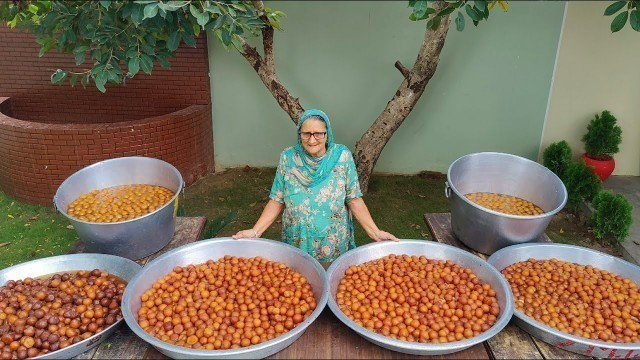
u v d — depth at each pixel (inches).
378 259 103.0
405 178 235.9
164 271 96.8
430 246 103.8
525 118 227.6
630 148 230.4
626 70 216.2
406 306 88.6
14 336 81.2
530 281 97.8
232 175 234.8
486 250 110.5
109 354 79.6
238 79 224.2
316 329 84.5
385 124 198.2
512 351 81.0
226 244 103.7
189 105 224.1
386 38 213.8
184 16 108.5
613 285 97.4
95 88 222.4
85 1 105.0
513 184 130.0
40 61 217.9
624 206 171.0
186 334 82.0
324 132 99.6
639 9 98.4
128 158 130.0
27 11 115.4
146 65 105.8
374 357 78.9
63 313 85.4
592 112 224.8
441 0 138.9
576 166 199.8
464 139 232.8
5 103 219.3
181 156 214.1
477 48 215.2
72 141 191.5
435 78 220.8
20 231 187.5
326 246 111.5
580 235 192.7
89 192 126.5
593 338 83.3
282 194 110.7
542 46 213.8
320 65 219.1
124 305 82.0
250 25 118.4
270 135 235.9
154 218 104.0
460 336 81.4
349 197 111.2
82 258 100.8
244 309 88.1
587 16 207.5
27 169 197.6
